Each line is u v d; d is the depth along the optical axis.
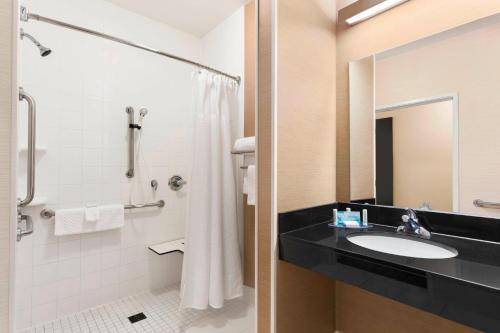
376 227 1.39
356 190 1.55
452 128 1.24
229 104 2.15
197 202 1.85
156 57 2.36
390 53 1.43
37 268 1.76
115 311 1.96
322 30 1.53
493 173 1.14
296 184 1.33
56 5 1.85
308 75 1.41
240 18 2.25
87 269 1.97
